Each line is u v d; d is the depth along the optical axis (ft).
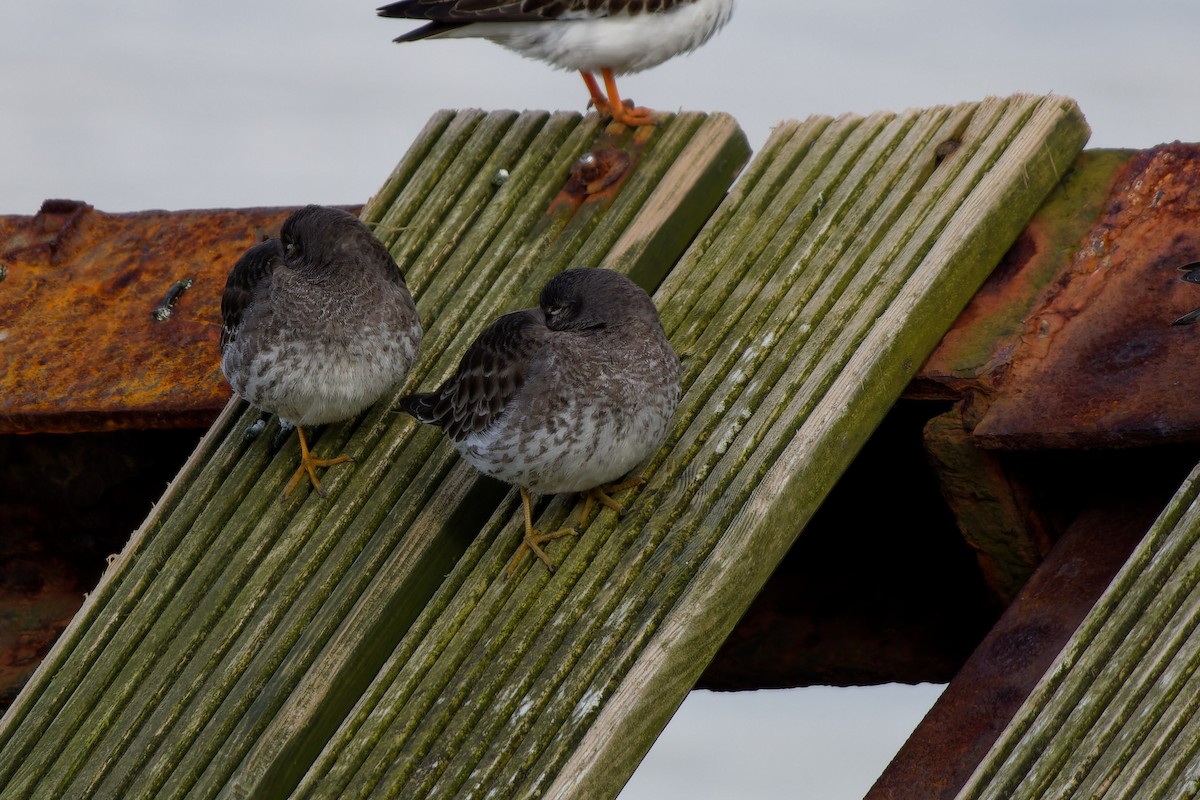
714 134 37.45
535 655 28.89
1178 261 32.09
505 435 30.14
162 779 29.63
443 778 27.89
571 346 30.12
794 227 34.78
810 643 35.78
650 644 28.02
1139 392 30.07
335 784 28.37
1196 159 33.78
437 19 41.57
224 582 31.86
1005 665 28.58
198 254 38.52
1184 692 24.35
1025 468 32.07
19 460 36.37
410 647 29.91
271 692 29.91
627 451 30.27
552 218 36.99
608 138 38.29
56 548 36.86
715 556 28.84
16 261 38.99
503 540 30.99
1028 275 33.17
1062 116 34.65
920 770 27.73
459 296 35.91
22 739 30.71
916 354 31.96
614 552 30.04
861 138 36.29
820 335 32.32
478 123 39.32
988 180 33.63
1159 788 23.53
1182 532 26.37
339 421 33.96
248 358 32.68
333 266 33.01
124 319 37.04
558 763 27.43
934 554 35.78
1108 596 26.37
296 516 32.48
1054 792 24.45
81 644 31.76
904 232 33.60
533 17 41.11
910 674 35.45
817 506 30.35
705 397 32.40
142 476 36.50
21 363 36.14
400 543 31.50
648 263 35.76
